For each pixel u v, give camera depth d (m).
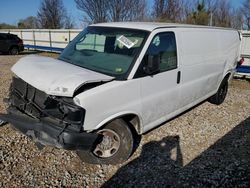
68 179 3.55
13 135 4.55
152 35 3.98
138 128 4.07
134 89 3.72
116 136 3.78
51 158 3.96
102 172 3.73
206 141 4.76
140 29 4.07
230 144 4.68
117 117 3.63
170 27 4.39
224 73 6.36
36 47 22.58
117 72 3.68
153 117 4.24
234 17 35.78
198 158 4.19
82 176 3.62
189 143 4.65
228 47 6.35
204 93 5.70
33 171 3.65
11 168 3.68
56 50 20.38
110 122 3.65
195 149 4.46
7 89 7.54
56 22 38.44
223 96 6.77
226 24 34.62
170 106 4.55
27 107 3.61
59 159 3.95
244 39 10.43
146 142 4.58
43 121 3.34
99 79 3.35
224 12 35.16
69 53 4.37
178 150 4.39
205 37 5.31
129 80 3.64
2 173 3.57
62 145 3.20
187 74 4.75
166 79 4.25
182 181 3.62
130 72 3.67
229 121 5.71
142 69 3.80
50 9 38.06
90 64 3.92
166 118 4.59
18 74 3.67
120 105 3.59
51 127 3.22
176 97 4.61
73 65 3.87
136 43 3.91
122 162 3.93
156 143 4.57
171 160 4.09
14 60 15.74
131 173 3.74
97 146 3.78
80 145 3.29
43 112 3.34
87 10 30.67
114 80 3.55
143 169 3.84
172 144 4.57
